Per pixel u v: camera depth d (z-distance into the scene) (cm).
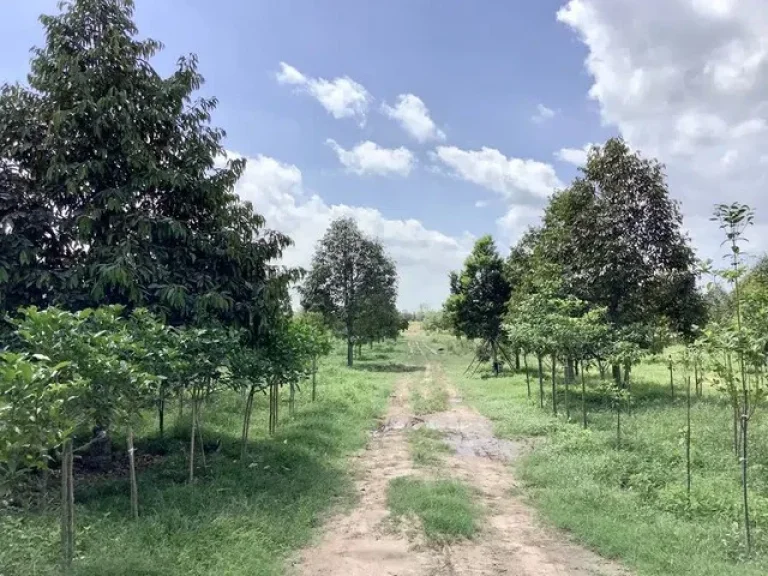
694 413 1210
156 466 859
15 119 824
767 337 582
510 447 1104
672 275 1695
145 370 593
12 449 407
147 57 908
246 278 945
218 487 724
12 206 804
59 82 830
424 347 5762
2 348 725
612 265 1681
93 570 461
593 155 1819
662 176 1764
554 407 1406
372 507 723
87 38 879
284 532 603
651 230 1750
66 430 423
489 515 698
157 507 636
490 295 2708
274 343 973
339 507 722
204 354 716
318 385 1931
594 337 1324
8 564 454
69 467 489
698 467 843
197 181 898
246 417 907
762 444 923
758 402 598
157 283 815
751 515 633
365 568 537
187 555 515
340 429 1198
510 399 1739
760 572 502
